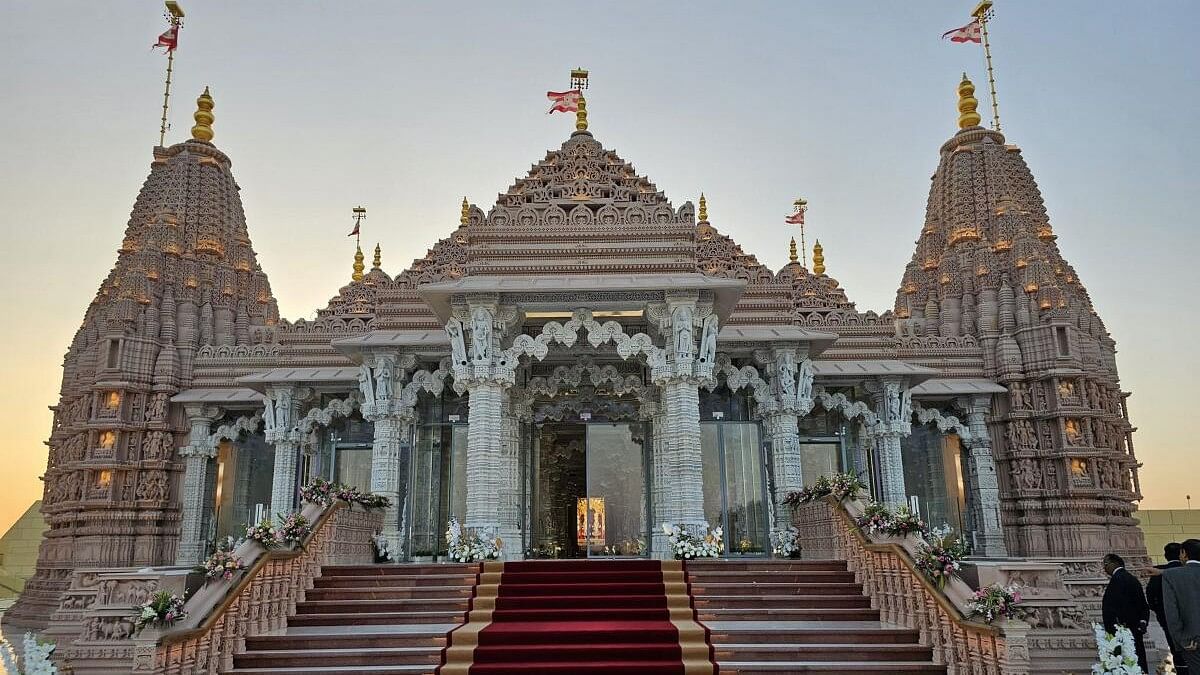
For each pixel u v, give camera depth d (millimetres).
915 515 16266
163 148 39562
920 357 32688
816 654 13500
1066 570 22484
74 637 20953
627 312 23016
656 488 25531
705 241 30812
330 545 19109
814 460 29266
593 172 25391
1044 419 31391
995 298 33688
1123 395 35625
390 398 26156
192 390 32906
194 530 30828
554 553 27125
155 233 35281
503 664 13242
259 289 39656
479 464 21125
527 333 24406
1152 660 17859
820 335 26141
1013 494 31375
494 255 23578
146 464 31625
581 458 28625
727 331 26922
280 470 28688
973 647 12398
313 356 31422
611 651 13531
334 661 13664
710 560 18203
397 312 28484
